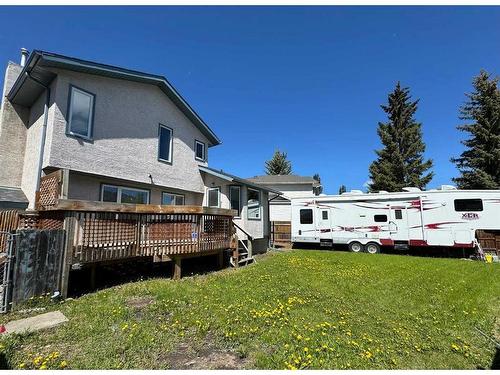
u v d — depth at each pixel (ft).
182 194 39.83
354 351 10.82
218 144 47.55
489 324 14.97
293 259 37.17
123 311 13.64
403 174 87.61
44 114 25.22
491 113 75.36
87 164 26.40
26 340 10.48
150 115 34.14
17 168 29.17
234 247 30.27
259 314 13.98
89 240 18.11
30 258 14.84
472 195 42.11
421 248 48.44
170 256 23.08
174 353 10.10
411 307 17.38
